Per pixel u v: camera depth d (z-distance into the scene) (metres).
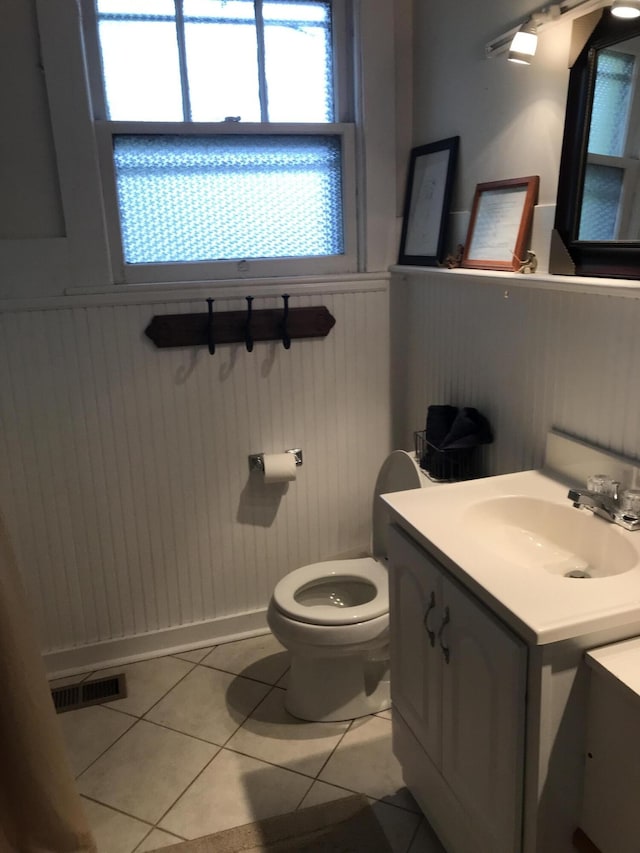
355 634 1.93
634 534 1.38
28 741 1.45
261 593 2.59
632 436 1.49
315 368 2.44
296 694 2.12
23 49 1.97
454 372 2.19
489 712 1.27
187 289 2.23
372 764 1.93
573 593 1.18
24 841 1.52
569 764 1.19
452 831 1.53
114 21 2.08
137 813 1.80
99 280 2.16
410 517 1.52
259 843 1.69
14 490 2.21
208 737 2.06
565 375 1.67
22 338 2.12
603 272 1.47
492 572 1.27
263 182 2.31
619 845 1.13
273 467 2.37
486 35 1.85
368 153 2.32
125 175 2.17
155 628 2.48
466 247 1.99
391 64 2.27
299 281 2.34
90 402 2.22
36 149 2.04
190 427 2.34
